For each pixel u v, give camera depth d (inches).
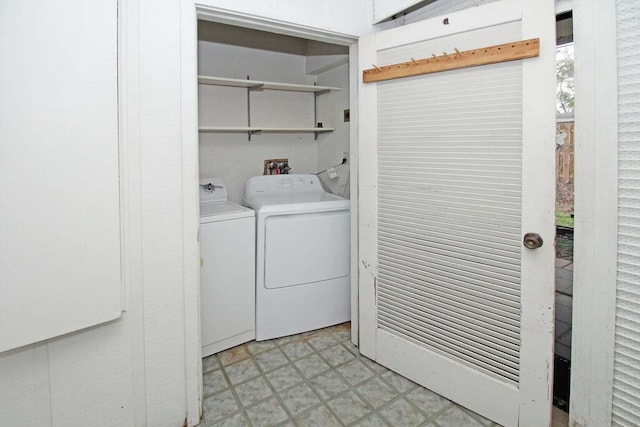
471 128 66.5
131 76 57.5
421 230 75.8
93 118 52.5
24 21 45.7
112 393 60.2
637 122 50.4
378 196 82.7
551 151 57.7
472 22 64.8
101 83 52.9
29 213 48.0
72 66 50.0
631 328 53.5
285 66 126.2
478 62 63.6
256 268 96.6
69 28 49.4
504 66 61.8
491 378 67.9
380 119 80.1
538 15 57.6
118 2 55.2
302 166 132.0
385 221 82.0
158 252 62.6
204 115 112.4
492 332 67.3
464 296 70.6
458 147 68.5
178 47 61.5
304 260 100.7
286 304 99.7
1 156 45.4
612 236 53.9
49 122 48.6
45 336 50.6
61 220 50.8
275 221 96.3
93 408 58.6
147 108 59.4
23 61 46.0
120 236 57.4
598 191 54.7
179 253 64.8
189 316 67.0
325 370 85.0
